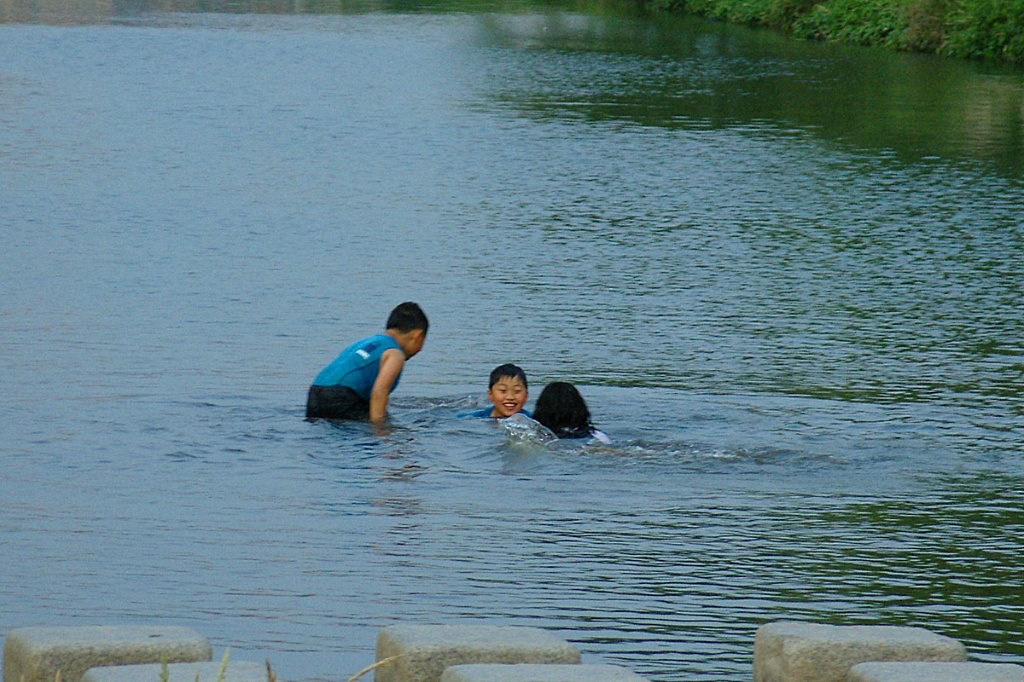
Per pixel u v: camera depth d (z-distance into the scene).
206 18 107.50
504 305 28.83
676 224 38.09
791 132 55.84
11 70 71.00
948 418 21.23
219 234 35.22
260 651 12.53
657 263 33.38
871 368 24.25
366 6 125.12
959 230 37.75
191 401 21.28
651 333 26.67
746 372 23.86
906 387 23.02
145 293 28.86
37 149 47.41
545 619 13.49
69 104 59.03
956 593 14.41
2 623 13.03
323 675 12.01
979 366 24.52
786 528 16.39
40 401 21.02
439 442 19.62
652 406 21.64
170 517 16.28
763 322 27.78
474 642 10.35
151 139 50.38
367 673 12.05
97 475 17.81
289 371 23.28
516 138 52.94
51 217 36.62
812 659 10.45
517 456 19.02
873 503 17.38
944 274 32.59
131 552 15.07
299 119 56.44
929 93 68.81
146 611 13.41
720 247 35.31
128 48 83.81
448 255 33.66
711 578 14.71
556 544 15.66
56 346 24.41
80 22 100.88
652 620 13.53
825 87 71.00
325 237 35.28
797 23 102.50
